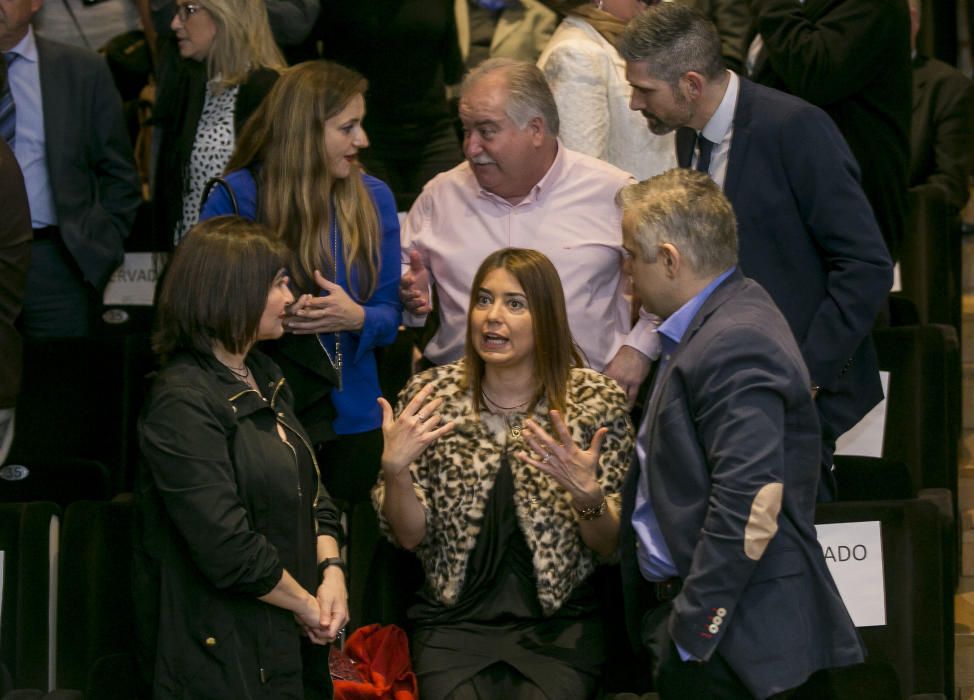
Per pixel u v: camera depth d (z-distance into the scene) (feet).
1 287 39.52
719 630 28.53
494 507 36.32
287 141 37.68
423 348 45.27
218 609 31.12
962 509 51.06
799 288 37.37
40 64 49.24
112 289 53.01
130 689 34.86
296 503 32.07
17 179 39.86
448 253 41.81
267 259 31.91
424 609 36.88
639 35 36.96
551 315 36.47
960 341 54.70
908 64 42.32
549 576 35.70
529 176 40.55
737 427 28.58
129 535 37.37
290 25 52.37
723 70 37.24
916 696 33.96
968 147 57.62
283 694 31.68
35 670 36.47
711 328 29.91
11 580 36.76
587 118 44.34
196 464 30.37
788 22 41.65
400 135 54.39
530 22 59.88
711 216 30.60
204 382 31.27
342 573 34.04
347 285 38.78
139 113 60.18
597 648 36.24
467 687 34.81
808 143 36.37
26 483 44.83
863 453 44.50
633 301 42.06
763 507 28.12
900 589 36.47
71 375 45.75
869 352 38.45
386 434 34.81
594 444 33.71
